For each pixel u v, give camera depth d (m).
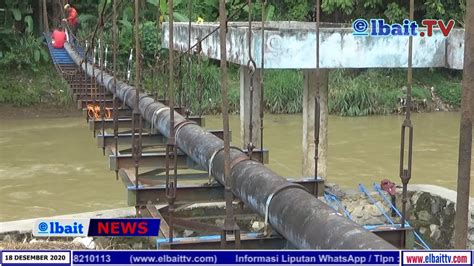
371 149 11.61
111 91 7.36
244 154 3.86
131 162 4.86
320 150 7.38
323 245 2.70
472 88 1.93
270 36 6.58
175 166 3.23
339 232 2.67
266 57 6.59
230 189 2.52
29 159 10.69
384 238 3.05
